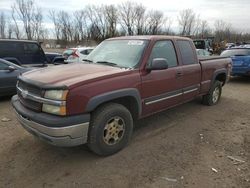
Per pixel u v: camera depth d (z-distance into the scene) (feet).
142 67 14.39
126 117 13.56
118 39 17.24
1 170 11.92
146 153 13.65
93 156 13.24
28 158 13.00
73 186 10.85
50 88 11.23
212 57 22.39
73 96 11.18
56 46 170.09
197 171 12.03
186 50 18.40
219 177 11.57
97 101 11.91
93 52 17.48
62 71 13.24
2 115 19.90
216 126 17.95
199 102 24.04
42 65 33.17
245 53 36.94
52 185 10.91
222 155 13.60
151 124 17.94
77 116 11.42
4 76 24.48
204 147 14.53
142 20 196.13
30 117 11.75
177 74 16.81
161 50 16.11
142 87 14.25
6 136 15.64
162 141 15.20
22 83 13.12
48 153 13.51
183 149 14.23
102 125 12.46
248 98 27.02
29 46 33.50
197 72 19.16
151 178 11.44
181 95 17.70
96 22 186.80
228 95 28.48
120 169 12.11
